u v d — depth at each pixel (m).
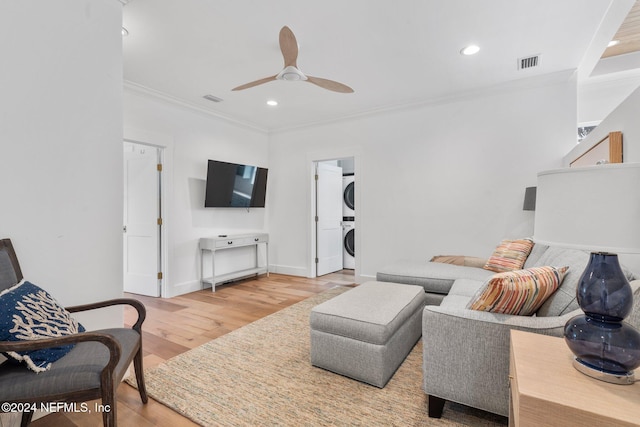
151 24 2.30
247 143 5.01
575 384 0.93
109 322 1.96
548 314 1.53
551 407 0.86
